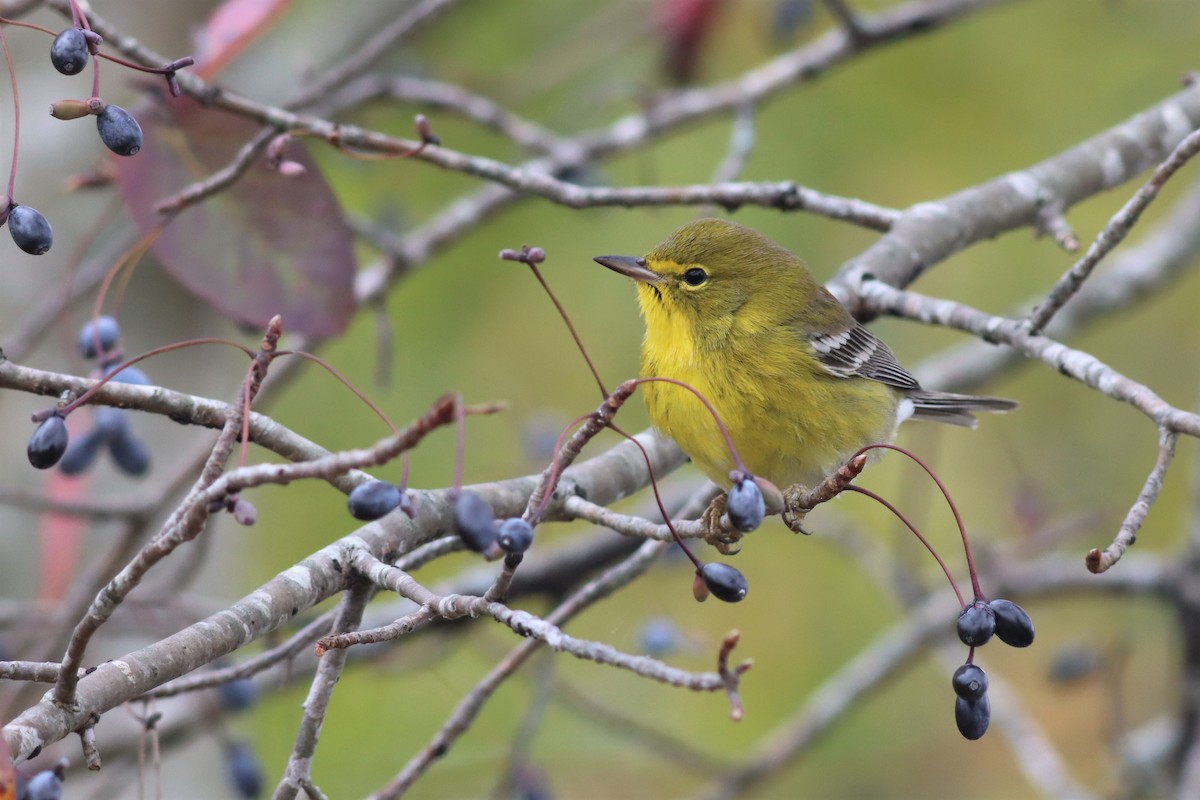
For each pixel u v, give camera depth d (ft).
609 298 47.50
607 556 39.40
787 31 42.06
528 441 42.32
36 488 36.68
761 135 47.29
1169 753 40.32
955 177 46.34
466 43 47.60
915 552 43.98
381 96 38.19
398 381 46.52
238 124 27.63
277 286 27.45
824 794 49.73
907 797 49.60
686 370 30.01
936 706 50.44
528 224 46.32
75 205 38.96
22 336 34.45
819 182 46.78
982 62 45.85
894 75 45.98
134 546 31.12
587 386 48.47
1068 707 53.06
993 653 54.13
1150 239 46.44
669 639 33.35
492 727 44.86
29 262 38.58
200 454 31.81
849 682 39.86
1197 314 53.26
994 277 48.78
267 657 22.29
